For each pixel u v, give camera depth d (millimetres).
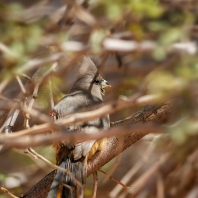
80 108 9938
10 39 8148
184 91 7641
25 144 6195
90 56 12562
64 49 8406
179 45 8867
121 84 11828
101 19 10992
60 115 9805
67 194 8891
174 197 12969
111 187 14695
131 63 13156
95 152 9617
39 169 13789
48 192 9430
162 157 12484
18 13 8773
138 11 9016
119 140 9586
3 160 14109
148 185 13586
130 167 14812
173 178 13047
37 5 12086
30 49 8023
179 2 10125
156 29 9336
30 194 9461
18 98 9633
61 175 8984
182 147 10750
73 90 11141
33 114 7125
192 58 8469
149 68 11867
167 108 9594
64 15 9930
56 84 10805
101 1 9039
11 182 12461
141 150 14867
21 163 13719
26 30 8094
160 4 9969
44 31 9016
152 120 9711
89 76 11289
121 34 10414
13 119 9453
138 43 8977
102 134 6344
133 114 10086
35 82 8953
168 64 8945
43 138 6199
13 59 7816
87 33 11102
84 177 9133
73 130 9234
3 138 6305
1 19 8578
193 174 12594
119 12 8797
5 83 8375
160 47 8703
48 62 8797
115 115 14156
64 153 9273
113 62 12906
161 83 7723
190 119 7422
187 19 9617
